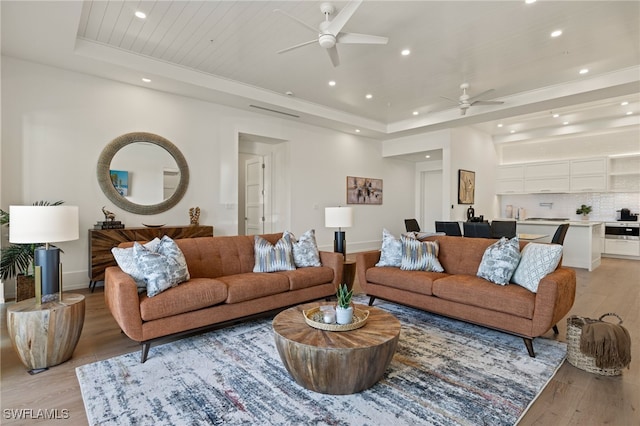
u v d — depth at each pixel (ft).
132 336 7.56
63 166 13.65
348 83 16.90
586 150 25.84
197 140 17.46
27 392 6.45
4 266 11.56
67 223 7.76
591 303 12.33
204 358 7.88
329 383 6.19
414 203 31.35
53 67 13.39
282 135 21.26
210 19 11.19
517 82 16.56
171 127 16.53
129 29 11.80
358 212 26.35
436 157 28.76
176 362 7.68
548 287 7.99
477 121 21.59
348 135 25.49
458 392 6.47
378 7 10.41
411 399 6.22
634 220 23.59
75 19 10.08
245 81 16.69
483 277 10.08
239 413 5.80
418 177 31.27
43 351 7.22
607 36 12.16
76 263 14.02
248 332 9.53
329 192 24.17
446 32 11.91
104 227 13.97
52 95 13.38
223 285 9.21
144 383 6.76
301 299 11.02
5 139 12.48
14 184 12.66
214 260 10.93
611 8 10.43
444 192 23.99
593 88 15.71
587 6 10.35
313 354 6.06
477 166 26.84
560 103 17.62
